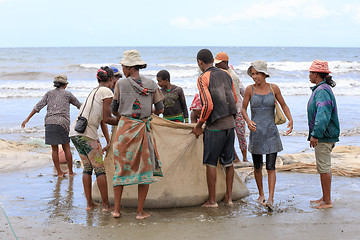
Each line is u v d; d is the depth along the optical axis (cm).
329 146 511
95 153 505
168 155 530
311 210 504
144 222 460
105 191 509
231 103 510
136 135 460
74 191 609
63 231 425
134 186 521
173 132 540
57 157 700
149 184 518
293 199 559
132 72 473
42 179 683
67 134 697
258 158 539
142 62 473
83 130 496
